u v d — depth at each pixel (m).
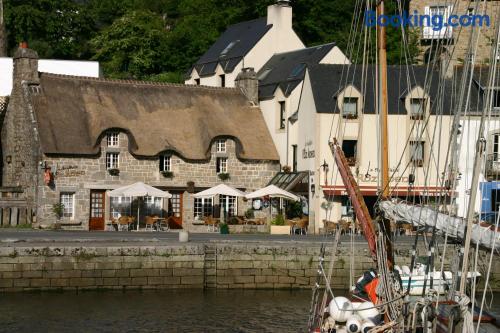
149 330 28.33
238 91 59.91
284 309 32.53
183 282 37.28
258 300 34.78
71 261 36.00
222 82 66.00
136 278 36.69
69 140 52.03
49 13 83.81
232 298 35.25
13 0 83.56
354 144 51.97
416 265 28.27
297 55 61.06
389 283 19.81
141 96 56.44
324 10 73.62
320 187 51.56
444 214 18.78
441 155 47.62
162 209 53.81
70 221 51.66
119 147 53.28
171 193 54.31
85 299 34.19
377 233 20.58
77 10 85.56
